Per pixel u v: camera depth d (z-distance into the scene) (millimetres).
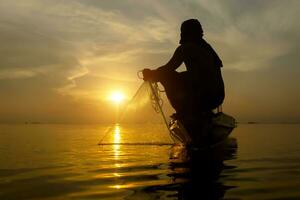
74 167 4727
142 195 3020
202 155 5766
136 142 8680
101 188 3348
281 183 3459
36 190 3301
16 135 14344
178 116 6090
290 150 6945
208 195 2979
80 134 15023
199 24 6309
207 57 6004
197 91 5898
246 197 2895
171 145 7648
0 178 3928
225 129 6480
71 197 3018
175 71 6098
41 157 5926
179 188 3258
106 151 6707
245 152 6340
